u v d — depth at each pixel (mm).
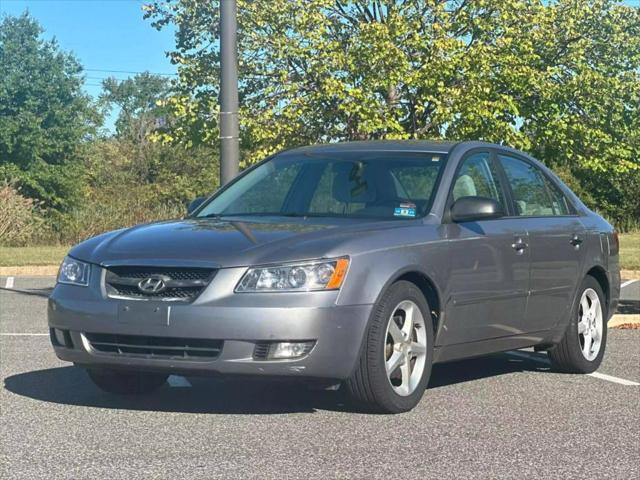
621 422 6422
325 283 6086
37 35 44125
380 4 17625
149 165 60719
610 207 49625
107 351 6336
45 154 43969
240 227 6664
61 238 33094
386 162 7516
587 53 18344
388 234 6551
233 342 5961
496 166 7902
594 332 8523
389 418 6434
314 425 6223
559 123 17609
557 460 5445
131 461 5375
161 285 6121
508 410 6766
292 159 7945
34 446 5711
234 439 5855
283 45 17047
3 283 18719
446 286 6824
